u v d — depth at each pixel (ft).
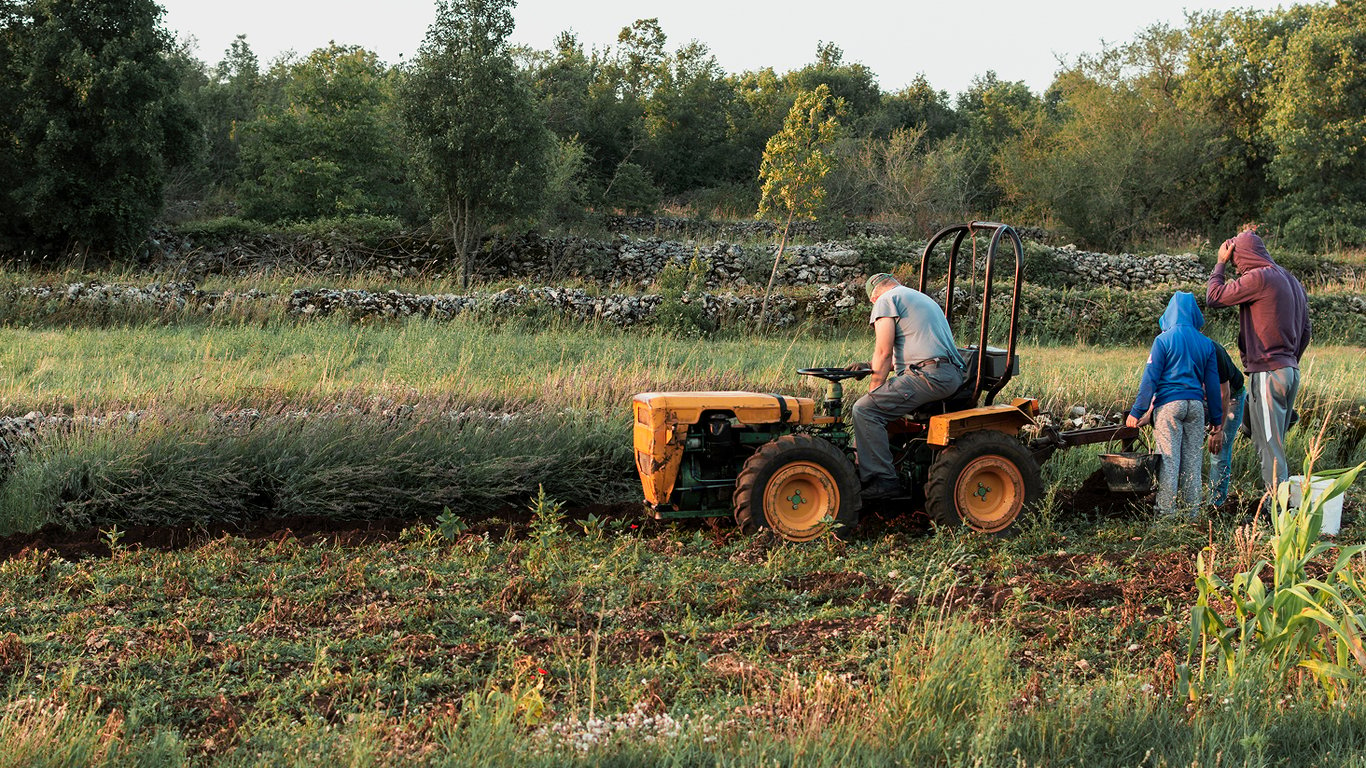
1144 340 59.77
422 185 66.23
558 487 27.81
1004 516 23.71
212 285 54.75
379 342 44.52
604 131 117.91
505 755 11.42
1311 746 12.14
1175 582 19.57
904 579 19.63
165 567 20.13
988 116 148.97
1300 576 14.75
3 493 24.52
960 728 12.06
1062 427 34.24
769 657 15.74
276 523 24.73
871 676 14.56
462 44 64.85
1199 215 119.75
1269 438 25.62
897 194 100.48
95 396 30.58
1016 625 17.11
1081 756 11.51
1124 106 110.63
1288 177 109.29
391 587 19.31
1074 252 79.97
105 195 61.57
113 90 61.00
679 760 11.40
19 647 15.60
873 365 23.65
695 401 23.16
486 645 16.37
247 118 108.27
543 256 70.95
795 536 22.52
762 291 62.90
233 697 14.39
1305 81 109.40
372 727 12.36
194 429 26.55
